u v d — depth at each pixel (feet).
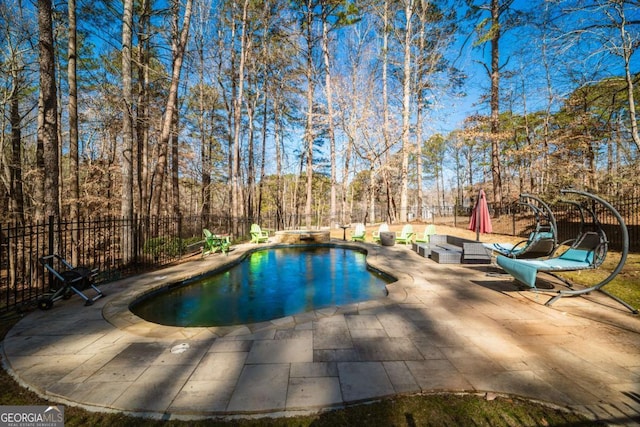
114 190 45.80
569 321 12.19
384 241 40.06
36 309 14.60
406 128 62.85
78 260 22.67
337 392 7.38
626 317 12.59
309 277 24.62
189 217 39.81
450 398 7.14
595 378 7.93
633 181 39.09
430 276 21.12
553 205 44.11
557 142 47.93
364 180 105.50
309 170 67.36
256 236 44.68
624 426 6.12
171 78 36.01
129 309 15.78
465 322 12.18
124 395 7.45
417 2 60.54
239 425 6.37
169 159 65.67
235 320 15.21
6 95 36.45
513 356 9.20
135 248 25.17
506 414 6.55
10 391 7.84
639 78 32.35
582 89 41.91
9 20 33.42
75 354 9.78
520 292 16.78
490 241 40.27
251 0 58.03
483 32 52.19
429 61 61.77
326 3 61.46
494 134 52.90
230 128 75.10
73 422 6.55
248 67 70.64
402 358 9.12
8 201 38.50
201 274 23.88
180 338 10.96
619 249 27.91
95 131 51.11
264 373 8.36
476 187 82.94
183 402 7.11
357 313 13.37
